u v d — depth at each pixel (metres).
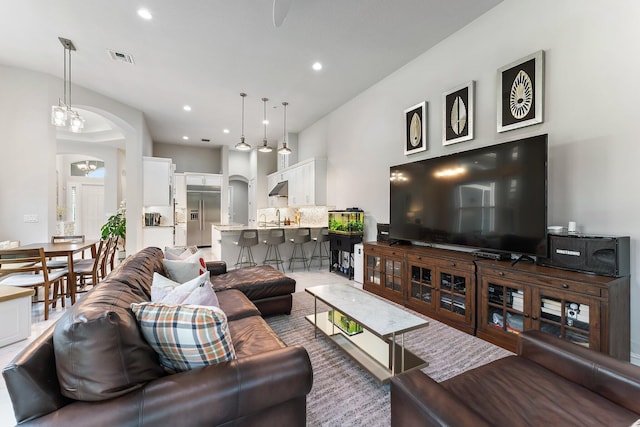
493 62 3.04
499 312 2.54
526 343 1.49
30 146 4.31
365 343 2.42
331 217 5.65
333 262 5.67
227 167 9.18
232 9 2.96
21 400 0.93
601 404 1.13
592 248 2.11
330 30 3.35
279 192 7.56
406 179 3.86
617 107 2.21
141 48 3.69
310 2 2.88
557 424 1.03
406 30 3.39
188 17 3.09
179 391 1.06
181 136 8.06
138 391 1.04
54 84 4.47
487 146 2.85
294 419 1.31
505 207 2.67
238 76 4.48
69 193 9.35
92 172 9.79
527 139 2.50
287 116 6.38
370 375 2.07
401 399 1.11
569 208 2.47
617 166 2.21
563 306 2.09
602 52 2.28
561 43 2.51
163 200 6.31
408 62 4.13
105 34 3.40
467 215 3.04
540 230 2.40
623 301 2.03
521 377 1.31
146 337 1.20
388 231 4.27
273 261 5.93
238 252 5.68
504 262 2.60
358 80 4.68
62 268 3.72
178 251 3.35
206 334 1.17
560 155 2.53
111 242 4.31
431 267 3.15
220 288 2.85
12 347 2.49
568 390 1.22
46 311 3.05
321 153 6.55
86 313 1.05
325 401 1.84
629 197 2.16
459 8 3.03
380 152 4.73
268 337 1.78
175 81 4.63
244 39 3.49
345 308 2.33
